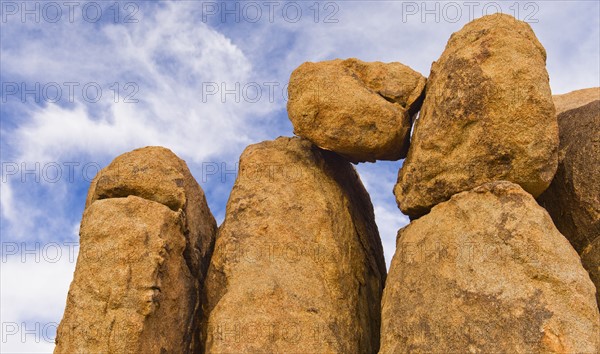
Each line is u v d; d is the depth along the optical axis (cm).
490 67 892
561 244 805
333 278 935
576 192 945
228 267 914
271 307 866
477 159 882
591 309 768
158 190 938
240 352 824
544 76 888
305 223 959
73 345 820
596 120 968
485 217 831
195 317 932
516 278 787
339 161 1073
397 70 1027
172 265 896
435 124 911
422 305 831
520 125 871
